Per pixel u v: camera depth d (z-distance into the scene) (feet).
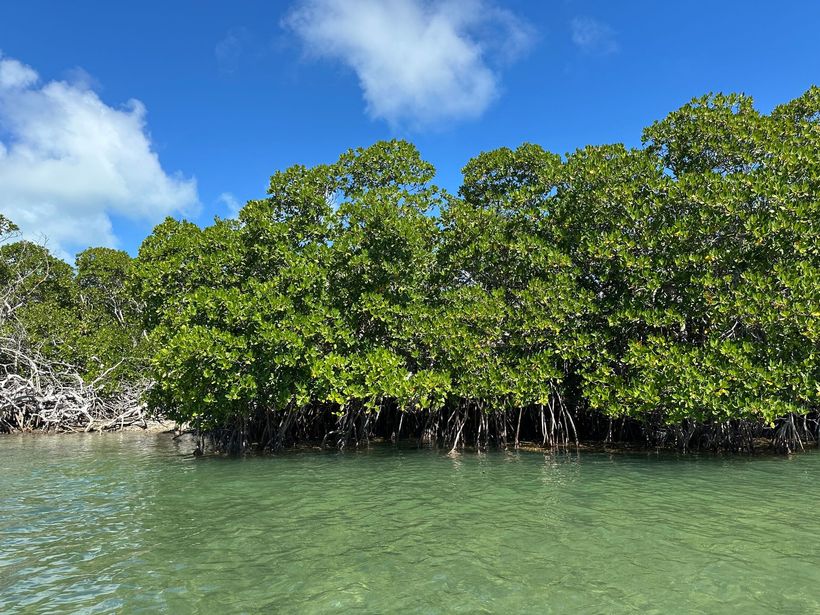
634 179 49.01
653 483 35.65
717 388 39.73
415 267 54.65
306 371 47.91
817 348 40.52
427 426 58.44
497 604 18.62
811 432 52.70
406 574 21.22
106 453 53.16
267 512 30.22
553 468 41.70
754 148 46.50
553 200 54.85
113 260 110.42
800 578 20.26
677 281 45.21
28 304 92.68
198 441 54.49
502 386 47.19
